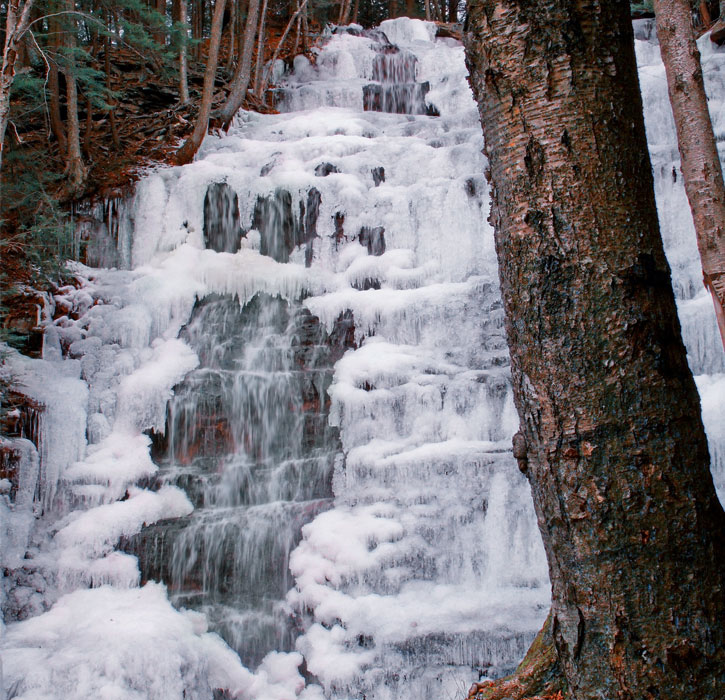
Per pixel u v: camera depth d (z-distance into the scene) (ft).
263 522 19.27
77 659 13.19
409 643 15.16
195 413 20.33
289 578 18.49
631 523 7.13
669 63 9.41
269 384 21.40
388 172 26.25
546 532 7.77
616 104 7.64
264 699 15.64
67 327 21.49
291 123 30.42
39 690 12.62
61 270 21.98
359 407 20.20
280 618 17.63
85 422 19.31
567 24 7.61
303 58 39.06
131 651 13.57
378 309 21.95
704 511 7.23
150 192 24.98
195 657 14.62
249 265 23.16
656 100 26.63
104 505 17.92
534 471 7.84
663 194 22.15
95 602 15.98
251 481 20.24
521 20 7.77
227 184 25.03
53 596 16.24
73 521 17.54
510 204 7.87
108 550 17.22
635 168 7.66
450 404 19.57
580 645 7.42
